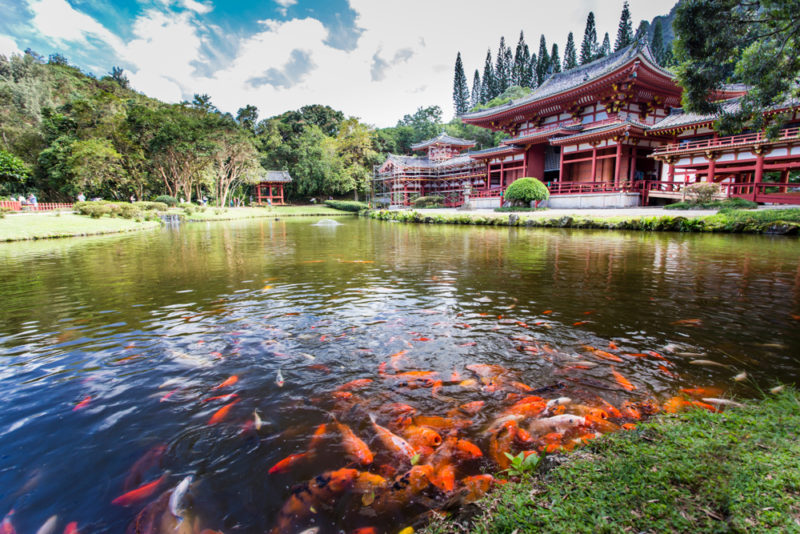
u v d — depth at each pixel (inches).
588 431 99.9
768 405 105.7
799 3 317.4
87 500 82.8
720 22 351.9
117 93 2527.1
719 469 74.1
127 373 141.9
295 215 1716.3
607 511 66.1
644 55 855.7
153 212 1146.0
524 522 66.0
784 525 59.6
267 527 74.2
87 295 258.5
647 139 969.5
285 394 124.3
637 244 473.1
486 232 702.5
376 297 243.8
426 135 2442.2
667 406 111.6
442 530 68.7
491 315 202.5
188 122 1457.9
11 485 87.3
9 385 134.0
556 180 1186.6
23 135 1567.4
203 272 338.0
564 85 1168.2
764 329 175.5
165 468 92.1
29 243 601.9
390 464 90.7
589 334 172.4
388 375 135.7
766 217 549.6
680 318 192.5
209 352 159.3
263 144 2402.8
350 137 2207.2
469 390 124.0
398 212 1157.1
